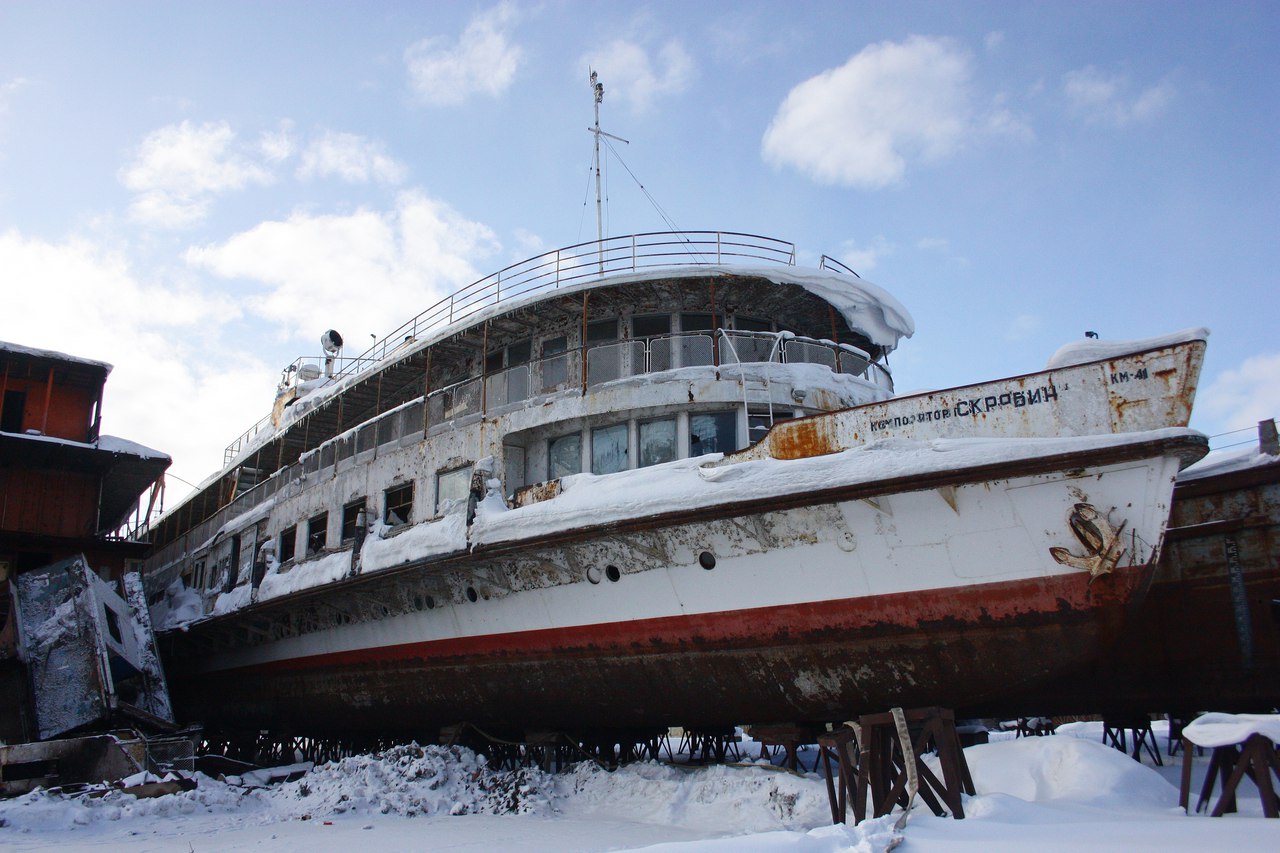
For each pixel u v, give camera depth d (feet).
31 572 72.95
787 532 40.19
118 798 49.83
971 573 37.11
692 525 41.93
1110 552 34.45
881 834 27.09
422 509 59.47
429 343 61.93
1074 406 36.17
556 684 50.14
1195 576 43.96
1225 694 43.62
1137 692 45.19
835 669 40.81
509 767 56.95
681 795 44.06
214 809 49.90
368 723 66.59
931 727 31.55
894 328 54.85
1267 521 42.32
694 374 50.08
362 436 68.69
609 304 54.80
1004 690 38.22
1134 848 24.12
